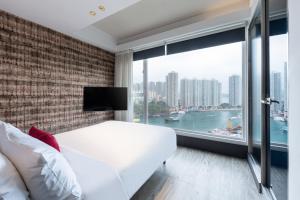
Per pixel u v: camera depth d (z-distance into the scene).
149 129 2.21
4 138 0.96
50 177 0.74
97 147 1.51
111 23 3.20
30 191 0.75
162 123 3.63
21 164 0.76
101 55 3.78
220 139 2.78
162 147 1.85
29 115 2.48
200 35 2.94
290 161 0.97
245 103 2.59
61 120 2.95
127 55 3.82
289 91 1.00
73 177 0.86
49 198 0.75
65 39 2.99
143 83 3.83
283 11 1.70
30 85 2.49
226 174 2.06
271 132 1.78
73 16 2.30
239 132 2.72
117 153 1.39
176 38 3.12
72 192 0.80
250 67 2.44
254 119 2.37
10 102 2.27
